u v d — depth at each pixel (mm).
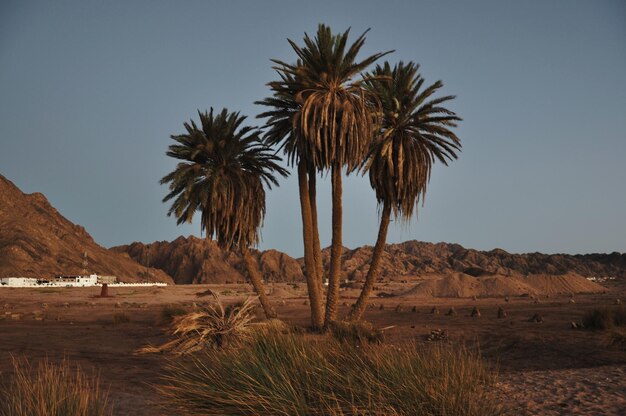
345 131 25078
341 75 26641
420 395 5848
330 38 26250
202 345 17578
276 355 7590
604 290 92438
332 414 5852
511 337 21328
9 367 14430
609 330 19109
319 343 8617
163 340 23141
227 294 101000
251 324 18594
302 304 62719
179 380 7602
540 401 7027
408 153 27156
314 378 6738
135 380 12055
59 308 59125
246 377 6848
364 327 19125
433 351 7301
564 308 41812
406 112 27844
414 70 28141
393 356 6957
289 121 28047
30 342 22875
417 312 42344
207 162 30969
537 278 93625
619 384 8297
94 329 30531
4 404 6652
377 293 97500
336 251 26297
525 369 14297
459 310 43750
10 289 126438
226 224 30484
